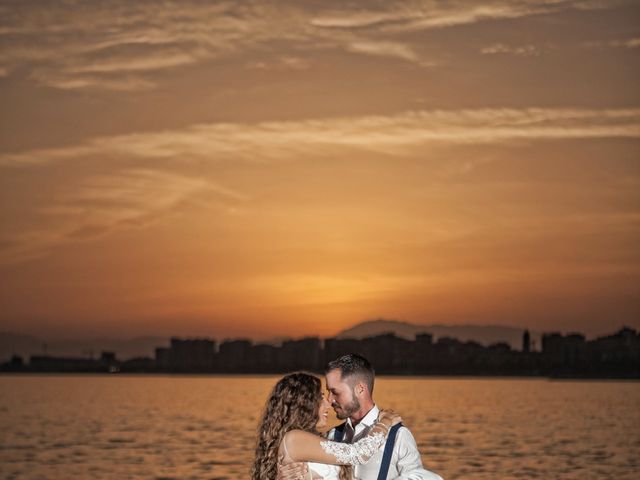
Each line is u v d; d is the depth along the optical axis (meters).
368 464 4.85
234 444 37.81
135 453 34.03
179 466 29.47
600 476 27.44
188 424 51.38
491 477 26.91
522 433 44.44
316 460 4.77
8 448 36.38
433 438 41.00
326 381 5.02
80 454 33.81
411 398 94.56
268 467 4.81
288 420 4.85
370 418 4.97
